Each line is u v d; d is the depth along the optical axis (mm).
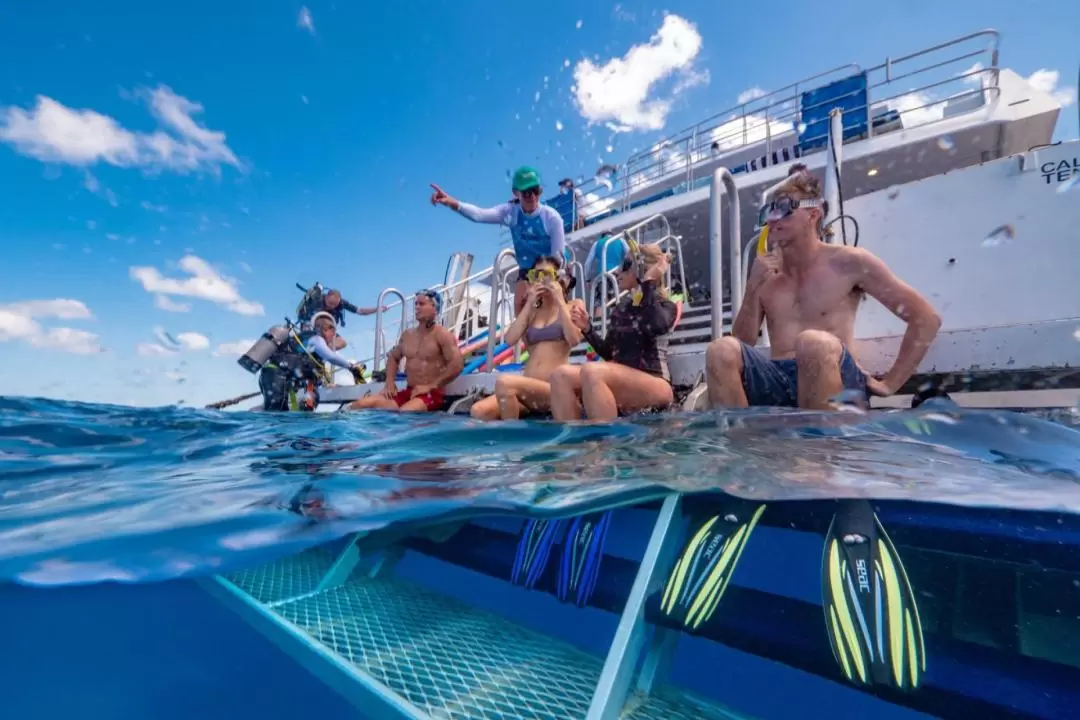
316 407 6539
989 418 1816
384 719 1170
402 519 1705
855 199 3672
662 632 1332
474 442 2412
